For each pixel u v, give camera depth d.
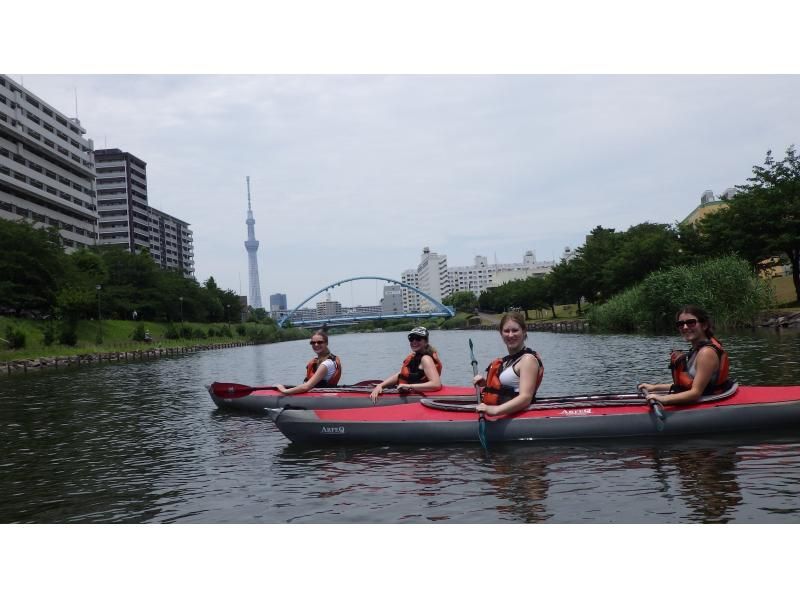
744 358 16.02
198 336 85.44
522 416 7.56
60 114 98.62
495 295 144.38
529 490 5.67
